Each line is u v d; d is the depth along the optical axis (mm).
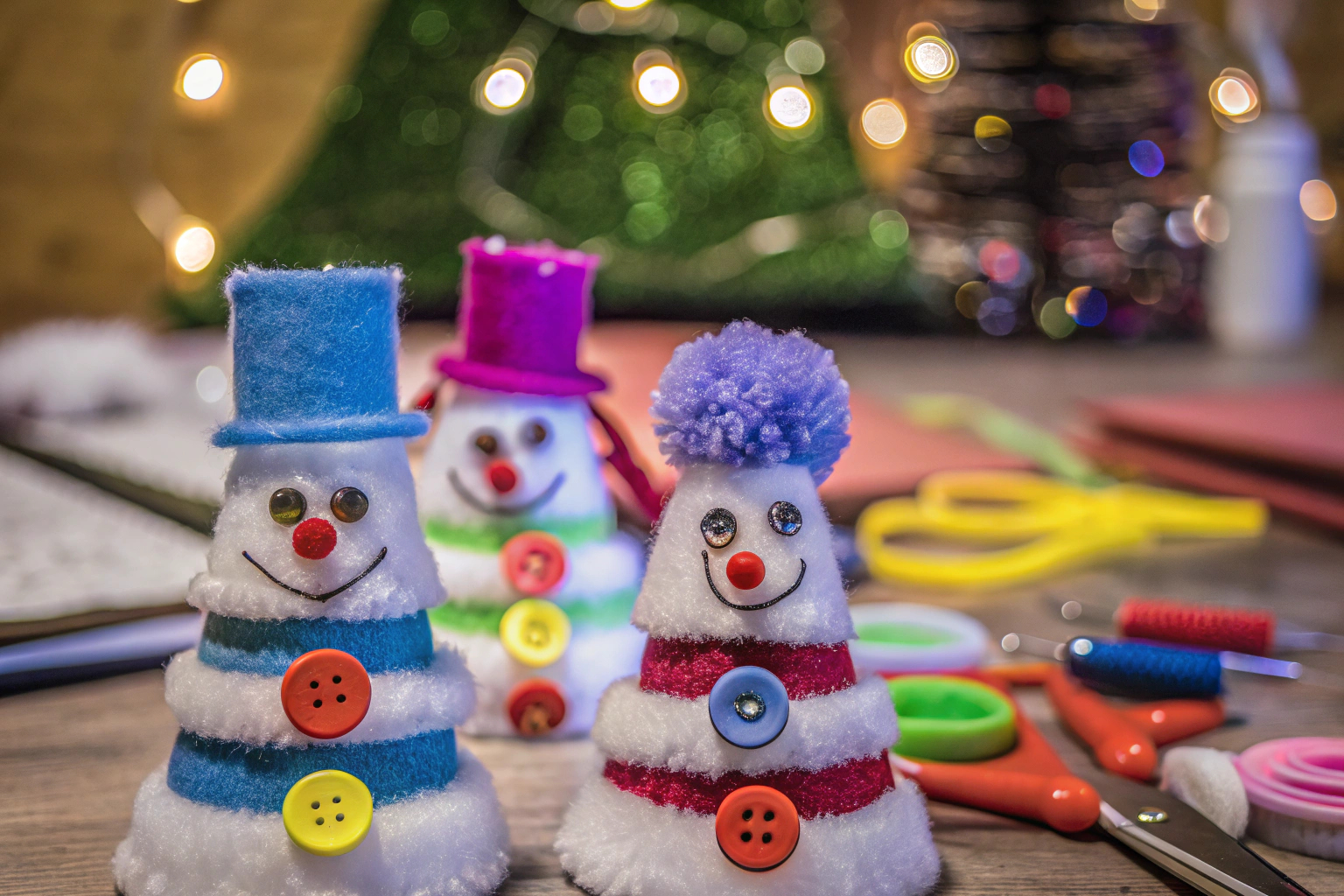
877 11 1760
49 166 1187
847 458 971
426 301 1486
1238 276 1616
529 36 1467
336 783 451
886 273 1646
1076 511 888
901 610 678
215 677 464
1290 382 1354
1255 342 1610
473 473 600
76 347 1137
